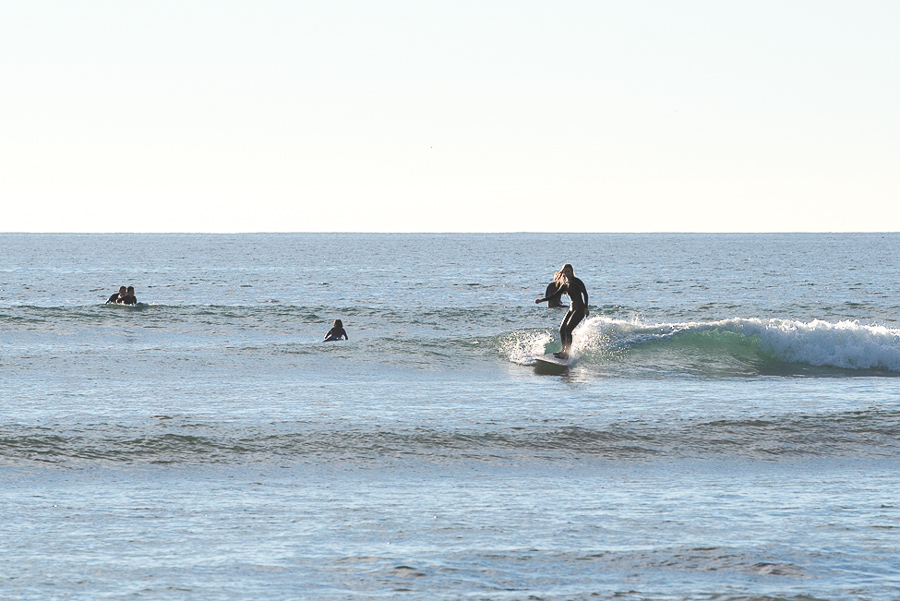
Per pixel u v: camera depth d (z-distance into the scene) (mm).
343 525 29391
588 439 43906
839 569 24719
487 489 35125
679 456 41312
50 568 24578
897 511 31453
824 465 40125
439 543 27250
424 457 40531
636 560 25531
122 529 28781
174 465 38594
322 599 22250
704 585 23406
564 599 22281
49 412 48656
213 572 24344
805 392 59500
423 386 61062
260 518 30297
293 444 42125
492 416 49125
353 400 54469
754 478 37438
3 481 35406
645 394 57938
